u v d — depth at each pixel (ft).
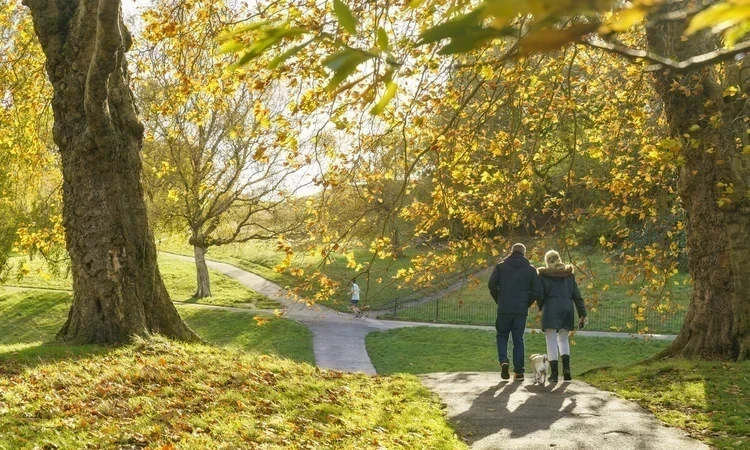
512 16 2.85
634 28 35.37
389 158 36.76
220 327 118.01
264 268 181.16
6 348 39.50
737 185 39.11
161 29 34.09
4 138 57.11
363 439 24.47
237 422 25.20
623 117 40.45
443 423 27.55
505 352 36.17
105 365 34.35
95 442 22.40
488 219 40.22
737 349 39.11
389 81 4.02
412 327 110.63
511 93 31.68
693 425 27.14
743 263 39.32
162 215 111.24
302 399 29.71
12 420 24.09
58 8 41.60
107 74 38.04
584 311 36.32
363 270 35.86
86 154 41.37
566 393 32.68
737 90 33.58
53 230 57.88
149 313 42.93
